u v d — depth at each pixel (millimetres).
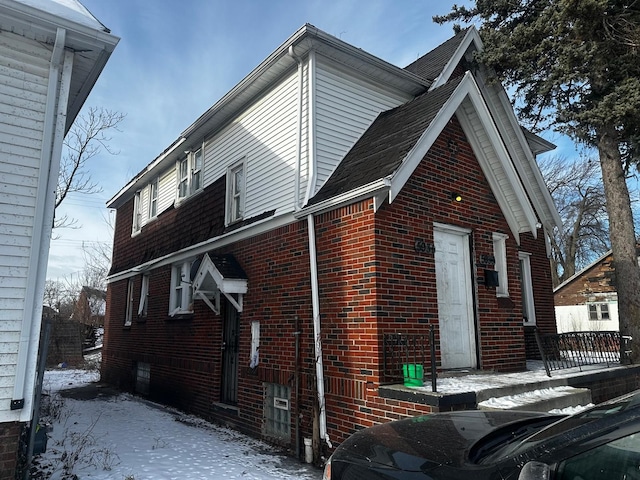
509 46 9609
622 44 8922
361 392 5738
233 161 9711
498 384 5461
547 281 11414
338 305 6309
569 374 6578
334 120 7891
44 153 5070
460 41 9867
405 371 5516
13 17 4891
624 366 7582
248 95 9227
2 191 4836
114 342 15336
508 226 8070
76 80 5965
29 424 5531
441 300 6793
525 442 2182
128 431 7988
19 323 4730
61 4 5359
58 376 17625
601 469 1805
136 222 15281
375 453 2646
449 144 7266
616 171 9922
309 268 6945
